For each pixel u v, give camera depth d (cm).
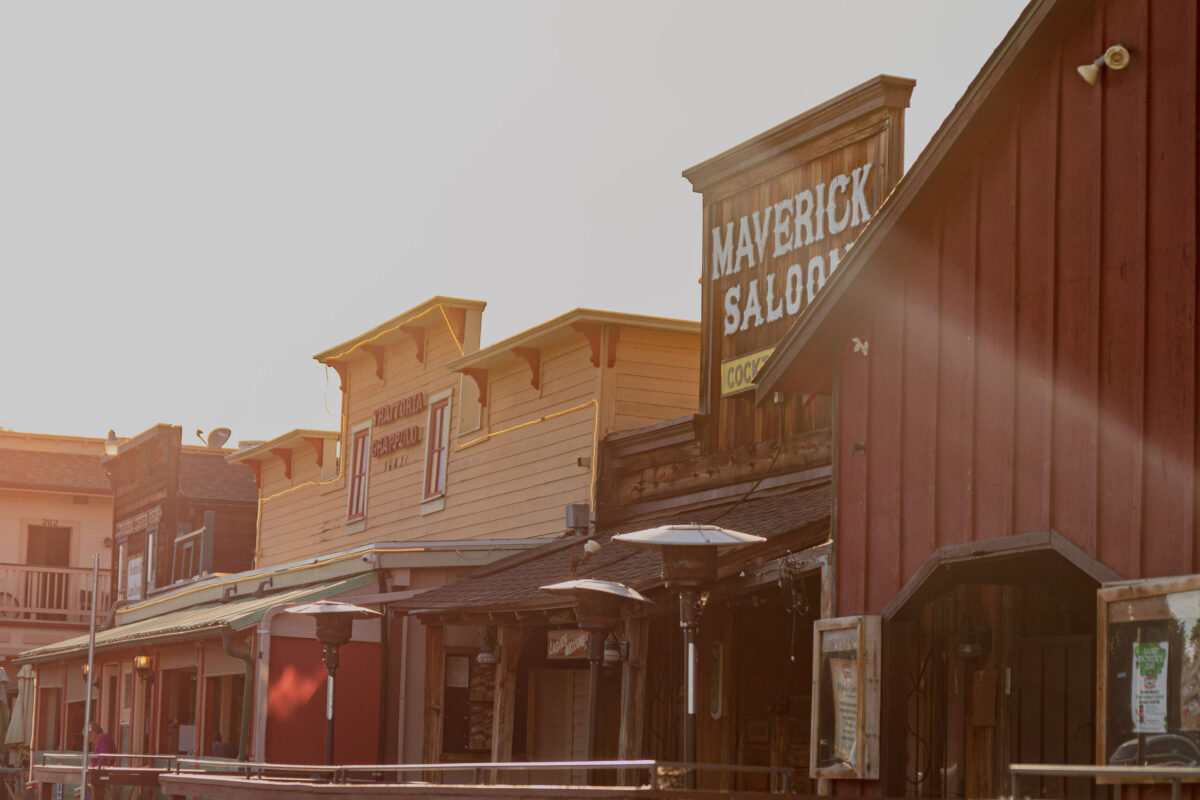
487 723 2188
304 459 3127
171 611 3164
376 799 1598
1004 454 1127
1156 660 970
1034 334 1109
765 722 1703
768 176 1828
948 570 1186
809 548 1428
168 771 2448
